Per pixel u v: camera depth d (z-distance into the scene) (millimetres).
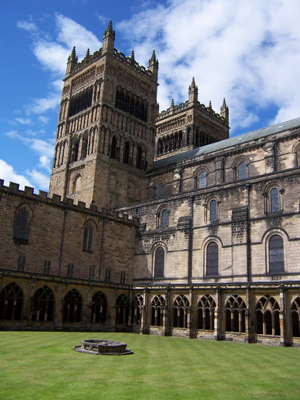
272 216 58844
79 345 37344
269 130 82062
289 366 30562
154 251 74125
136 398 19203
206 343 49156
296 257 54938
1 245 59531
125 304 67625
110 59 98875
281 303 49688
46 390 20031
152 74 110188
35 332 51438
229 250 62406
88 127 96000
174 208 73500
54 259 65438
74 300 60594
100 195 89188
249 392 21266
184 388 21688
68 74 108438
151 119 107000
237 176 79875
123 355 32906
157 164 104625
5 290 52625
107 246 73438
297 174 58312
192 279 65812
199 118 120688
